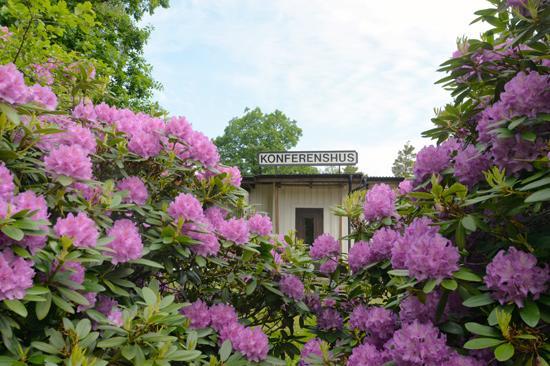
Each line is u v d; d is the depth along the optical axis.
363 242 2.48
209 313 2.18
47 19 2.98
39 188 1.75
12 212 1.32
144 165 2.43
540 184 1.22
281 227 10.58
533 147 1.39
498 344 1.25
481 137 1.59
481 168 1.64
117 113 2.43
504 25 1.83
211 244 2.17
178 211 2.05
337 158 8.09
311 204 10.62
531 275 1.30
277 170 26.48
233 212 2.78
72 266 1.46
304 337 2.74
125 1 11.70
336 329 2.67
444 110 2.08
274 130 27.77
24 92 1.55
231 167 2.73
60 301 1.37
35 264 1.38
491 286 1.37
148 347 1.43
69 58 2.79
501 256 1.37
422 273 1.45
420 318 1.67
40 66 2.73
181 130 2.40
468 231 1.58
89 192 1.89
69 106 2.52
